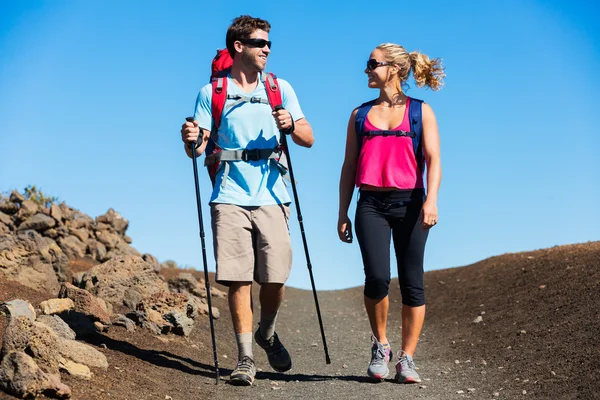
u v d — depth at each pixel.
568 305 7.73
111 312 7.02
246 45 5.46
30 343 4.32
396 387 5.41
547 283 9.23
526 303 8.65
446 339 8.13
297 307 13.22
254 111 5.47
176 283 10.27
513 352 6.53
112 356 5.44
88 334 5.93
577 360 5.61
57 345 4.50
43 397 4.02
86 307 6.17
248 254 5.38
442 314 10.00
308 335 9.34
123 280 7.73
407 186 5.45
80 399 4.18
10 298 6.49
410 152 5.47
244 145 5.45
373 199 5.50
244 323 5.45
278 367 5.88
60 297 6.22
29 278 7.39
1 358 4.28
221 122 5.48
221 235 5.37
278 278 5.43
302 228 5.71
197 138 5.35
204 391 5.11
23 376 3.95
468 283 11.52
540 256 11.37
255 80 5.59
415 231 5.48
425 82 5.65
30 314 5.39
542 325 7.29
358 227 5.55
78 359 4.82
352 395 5.08
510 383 5.39
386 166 5.45
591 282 8.32
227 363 6.52
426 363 6.77
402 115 5.51
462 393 5.19
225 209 5.38
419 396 5.08
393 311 11.61
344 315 12.02
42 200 12.56
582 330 6.51
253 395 5.08
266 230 5.42
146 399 4.54
